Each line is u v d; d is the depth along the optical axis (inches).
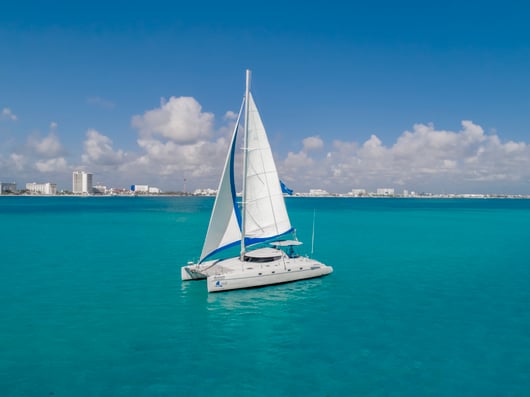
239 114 1077.8
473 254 1615.4
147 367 591.8
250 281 1034.1
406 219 3681.1
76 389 526.0
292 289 1043.3
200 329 748.0
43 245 1779.0
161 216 3772.1
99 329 739.4
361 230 2600.9
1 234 2201.0
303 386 543.8
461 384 553.0
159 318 805.9
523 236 2266.2
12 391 518.0
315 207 6732.3
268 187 1148.5
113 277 1154.0
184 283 1088.8
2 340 680.4
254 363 610.2
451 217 4045.3
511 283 1114.1
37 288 1024.2
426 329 755.4
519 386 548.7
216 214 1077.1
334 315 836.0
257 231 1141.1
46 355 624.7
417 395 524.4
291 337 714.8
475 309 877.2
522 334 730.8
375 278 1174.3
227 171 1072.2
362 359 627.2
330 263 1412.4
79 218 3422.7
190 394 518.6
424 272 1258.6
